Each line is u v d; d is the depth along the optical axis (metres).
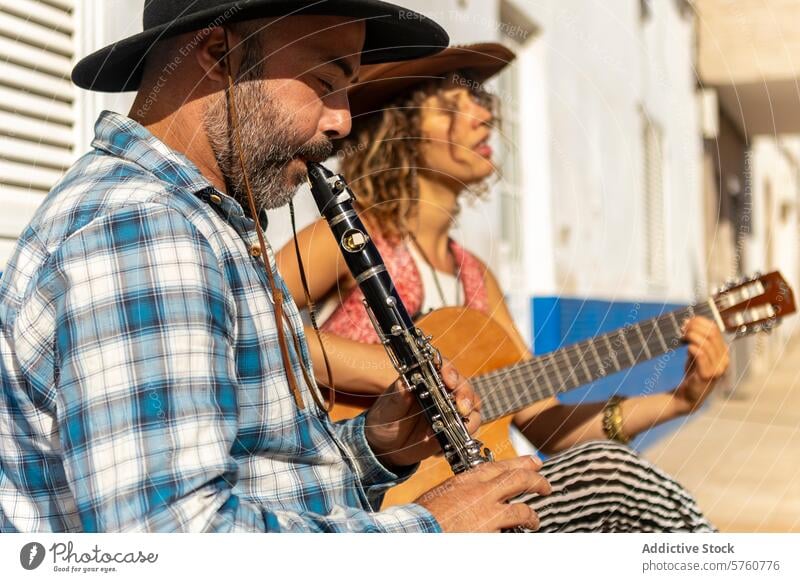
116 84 1.34
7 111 1.54
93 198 1.02
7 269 1.06
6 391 1.05
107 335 0.94
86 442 0.93
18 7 1.54
